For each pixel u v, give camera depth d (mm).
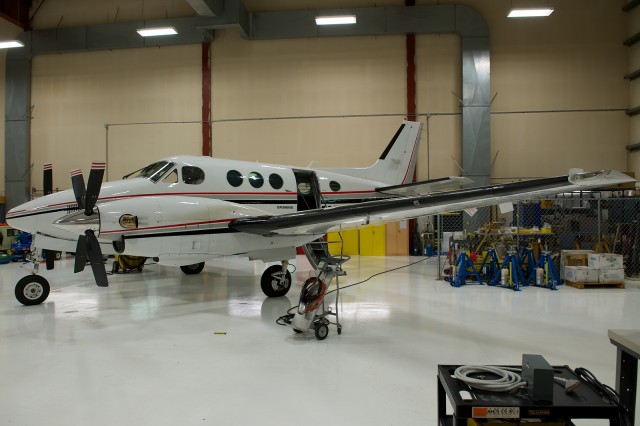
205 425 2918
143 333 5199
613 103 14320
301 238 6930
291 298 7402
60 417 3033
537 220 11289
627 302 7023
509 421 2053
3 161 16391
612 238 10562
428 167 14688
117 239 5785
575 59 14430
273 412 3107
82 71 15945
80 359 4254
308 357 4305
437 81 14711
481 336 5043
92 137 15852
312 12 14805
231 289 8344
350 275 10133
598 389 2074
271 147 15164
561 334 5121
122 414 3080
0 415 3064
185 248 6145
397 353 4426
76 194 6059
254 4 15352
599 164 14312
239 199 7605
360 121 14930
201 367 4027
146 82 15641
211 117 15375
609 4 14383
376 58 14898
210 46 15375
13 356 4344
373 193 9641
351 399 3324
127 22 15508
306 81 15094
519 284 8727
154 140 15594
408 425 2910
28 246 13695
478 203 4516
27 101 16031
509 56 14555
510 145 14508
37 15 16219
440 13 14391
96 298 7434
